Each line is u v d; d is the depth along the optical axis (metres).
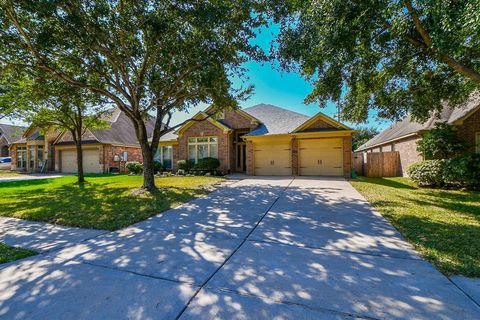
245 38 7.54
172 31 6.47
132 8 6.04
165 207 6.54
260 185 10.52
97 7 5.85
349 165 13.59
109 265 3.22
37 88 8.85
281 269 3.03
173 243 4.00
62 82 8.77
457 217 5.20
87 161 21.39
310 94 8.51
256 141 15.58
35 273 3.02
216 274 2.93
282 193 8.46
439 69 7.80
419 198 7.43
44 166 23.34
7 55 7.11
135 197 8.00
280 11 6.72
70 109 12.05
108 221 5.33
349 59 6.48
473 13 3.79
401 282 2.68
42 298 2.49
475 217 5.20
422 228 4.45
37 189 10.70
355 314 2.15
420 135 12.85
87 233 4.62
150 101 9.82
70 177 16.77
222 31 7.30
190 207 6.59
